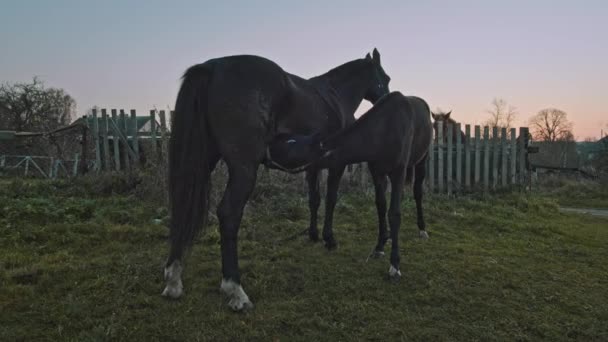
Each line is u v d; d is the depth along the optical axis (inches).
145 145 326.3
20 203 221.3
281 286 142.9
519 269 175.2
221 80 130.6
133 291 132.6
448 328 120.2
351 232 226.5
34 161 508.1
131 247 180.1
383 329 117.2
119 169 335.9
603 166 696.4
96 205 239.8
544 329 122.1
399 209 162.9
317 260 173.6
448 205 306.7
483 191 372.2
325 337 111.7
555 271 175.2
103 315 116.3
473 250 201.3
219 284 141.5
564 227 275.0
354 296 138.6
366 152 157.9
